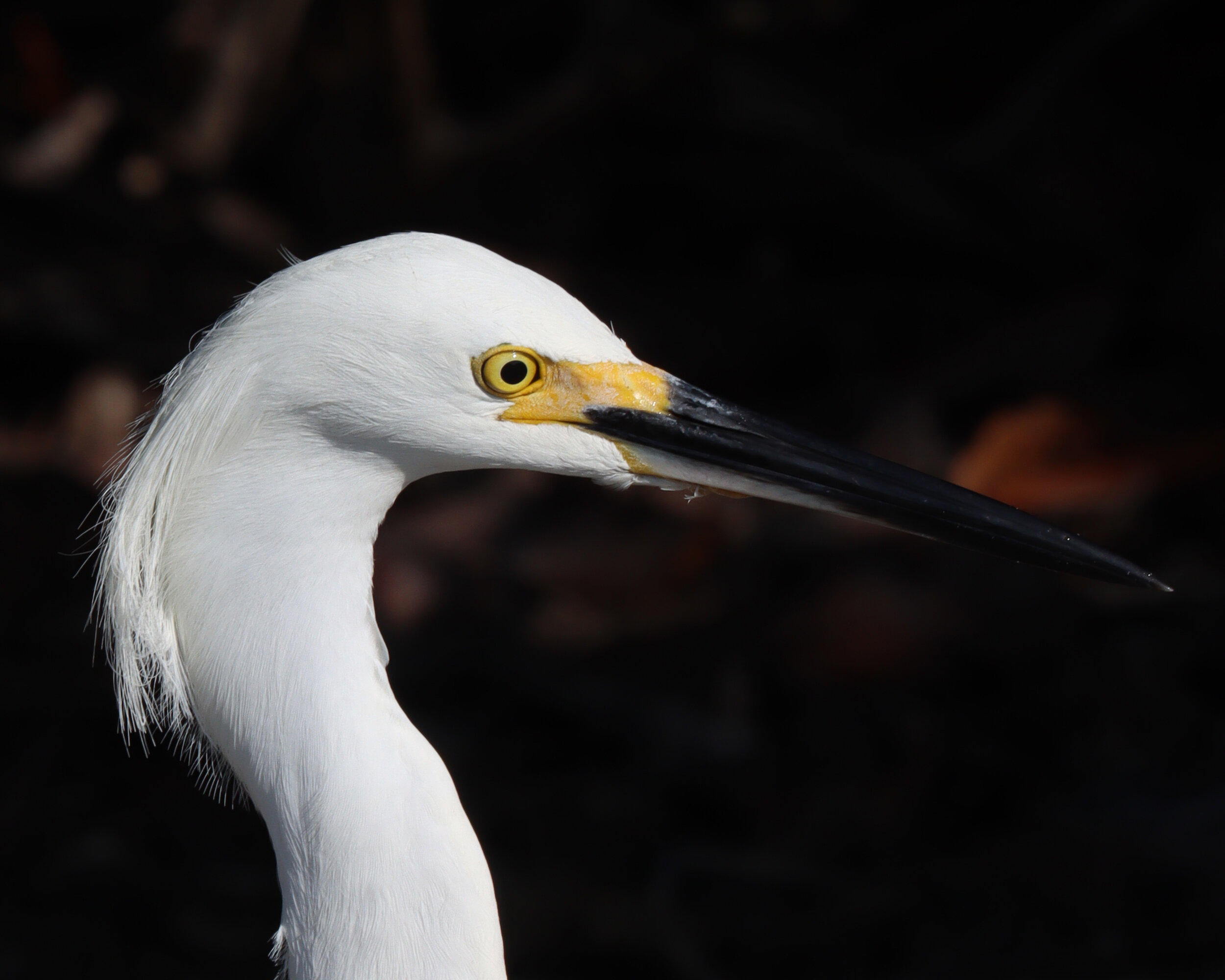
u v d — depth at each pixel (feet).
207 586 13.80
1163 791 28.27
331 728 13.73
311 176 41.70
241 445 13.70
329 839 13.67
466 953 13.92
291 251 40.93
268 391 13.56
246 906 27.94
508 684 32.17
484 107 45.52
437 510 36.55
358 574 14.23
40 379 41.91
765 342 40.42
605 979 26.43
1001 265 41.83
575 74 37.93
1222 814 27.25
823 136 41.34
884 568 32.96
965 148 40.96
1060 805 28.37
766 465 15.53
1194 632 31.58
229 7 38.19
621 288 41.22
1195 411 35.76
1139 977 24.76
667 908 26.76
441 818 13.93
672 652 32.40
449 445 14.21
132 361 40.11
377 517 14.48
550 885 27.43
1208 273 37.52
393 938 13.73
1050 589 31.96
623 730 30.96
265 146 42.27
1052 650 31.19
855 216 42.55
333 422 13.71
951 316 40.91
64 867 28.76
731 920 27.02
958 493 16.08
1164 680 30.68
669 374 15.49
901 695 31.07
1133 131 41.73
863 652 30.99
